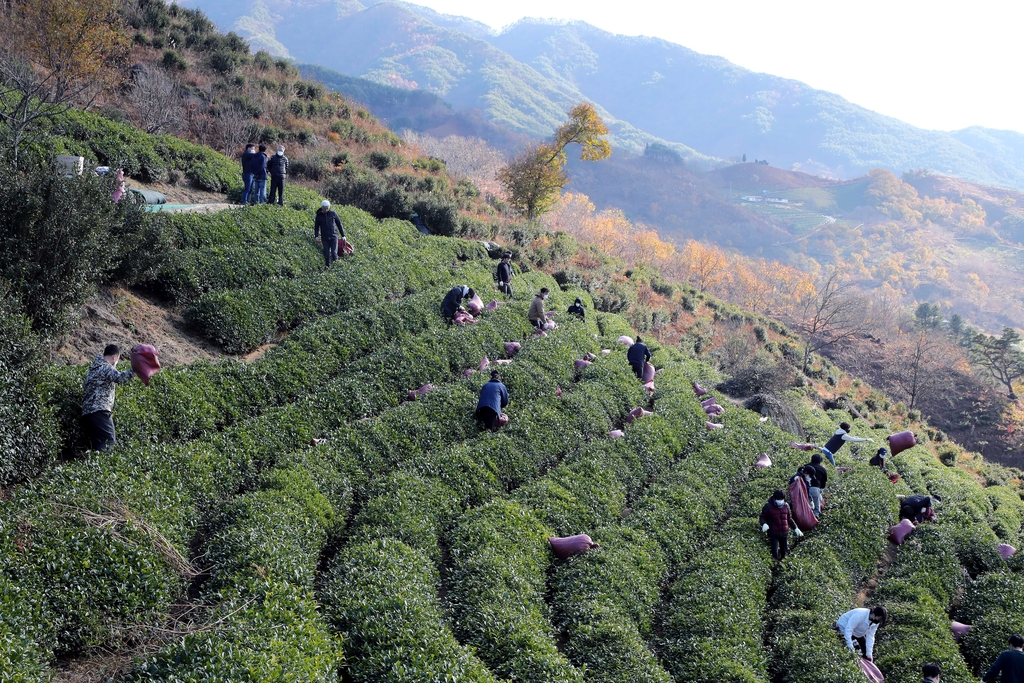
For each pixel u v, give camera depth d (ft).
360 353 71.92
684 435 74.49
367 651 34.22
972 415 235.81
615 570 47.19
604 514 55.98
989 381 266.36
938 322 391.04
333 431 57.21
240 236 84.02
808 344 203.00
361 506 50.03
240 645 30.04
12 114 74.84
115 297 64.34
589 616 42.19
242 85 150.61
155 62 136.36
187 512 41.93
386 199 118.52
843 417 124.06
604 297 130.21
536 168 171.73
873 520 62.34
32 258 50.62
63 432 44.24
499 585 42.47
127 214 66.80
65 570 32.58
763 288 409.08
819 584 51.03
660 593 49.52
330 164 132.87
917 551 60.13
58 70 93.15
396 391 67.00
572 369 82.23
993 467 154.61
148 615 33.78
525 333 88.69
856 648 45.16
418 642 34.53
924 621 48.83
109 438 44.88
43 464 41.81
